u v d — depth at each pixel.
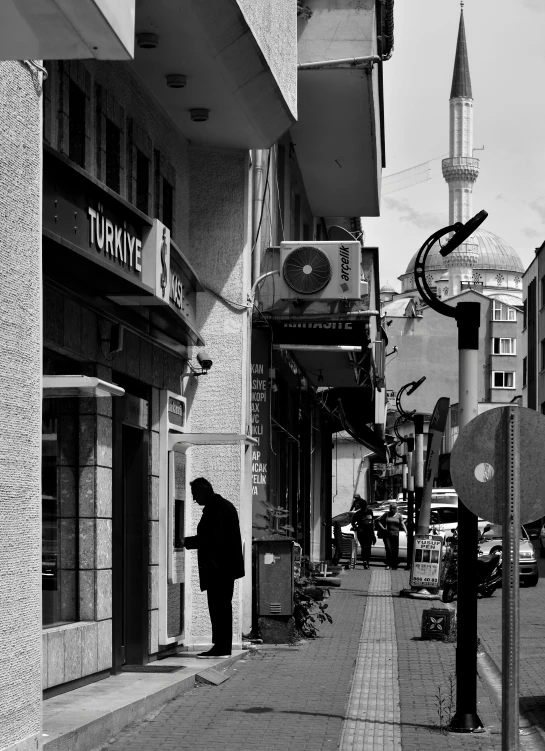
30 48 4.92
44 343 9.10
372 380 29.14
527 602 23.30
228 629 13.17
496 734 9.14
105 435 10.52
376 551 37.03
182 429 13.89
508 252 149.88
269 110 13.40
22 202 7.15
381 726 9.35
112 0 4.69
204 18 10.43
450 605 21.98
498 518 7.16
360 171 24.09
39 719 7.30
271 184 19.42
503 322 103.94
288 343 17.36
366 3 18.30
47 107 9.33
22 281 7.14
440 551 22.89
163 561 12.77
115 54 4.97
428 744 8.70
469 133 144.12
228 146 14.52
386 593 24.41
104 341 10.46
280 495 23.22
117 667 11.08
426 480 23.44
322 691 11.09
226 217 14.59
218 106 12.90
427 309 101.50
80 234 8.34
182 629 13.79
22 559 7.07
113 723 8.73
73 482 10.30
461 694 9.35
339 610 20.27
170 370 13.37
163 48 11.11
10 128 6.98
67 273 8.96
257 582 15.09
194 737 8.72
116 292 9.85
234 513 13.34
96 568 10.27
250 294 15.23
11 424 6.93
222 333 14.55
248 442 13.41
